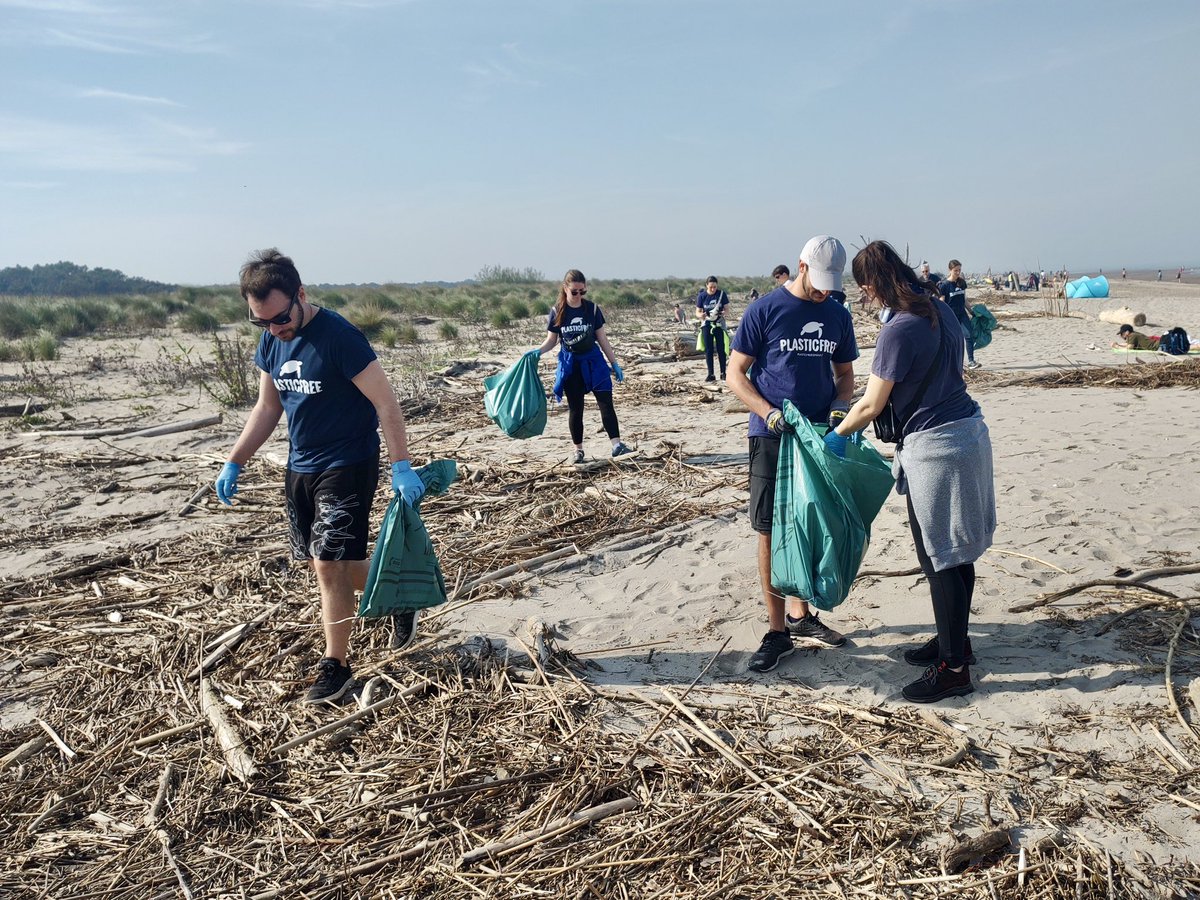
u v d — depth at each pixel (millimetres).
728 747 3238
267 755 3350
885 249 3354
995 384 12094
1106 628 3953
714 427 9773
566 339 7742
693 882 2590
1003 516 5711
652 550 5508
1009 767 3035
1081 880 2479
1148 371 11922
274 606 4660
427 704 3670
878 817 2807
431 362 16672
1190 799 2811
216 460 8609
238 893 2654
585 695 3689
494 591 4902
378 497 7137
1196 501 5812
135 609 4824
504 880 2639
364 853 2807
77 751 3463
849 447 3748
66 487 7820
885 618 4340
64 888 2711
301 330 3582
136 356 18734
